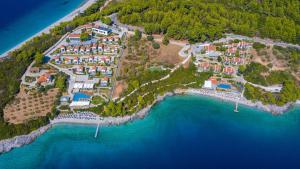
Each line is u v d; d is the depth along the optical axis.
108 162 193.00
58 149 198.62
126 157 196.12
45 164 190.62
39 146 199.62
